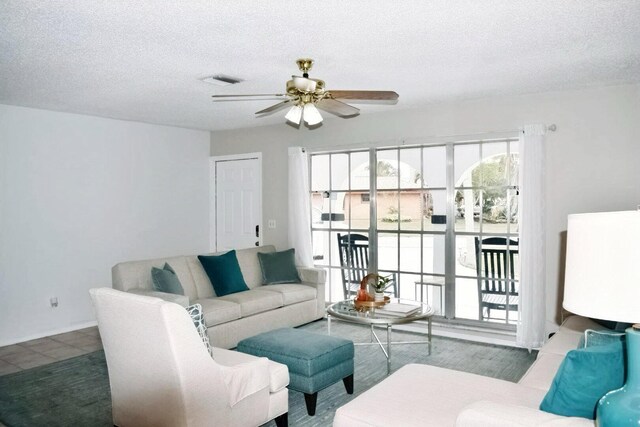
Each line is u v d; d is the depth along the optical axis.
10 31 2.74
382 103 4.75
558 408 1.78
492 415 1.67
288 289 5.05
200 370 2.32
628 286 1.27
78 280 5.33
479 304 4.95
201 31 2.74
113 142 5.66
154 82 3.90
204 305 4.25
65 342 4.78
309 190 5.99
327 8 2.43
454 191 5.00
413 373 2.54
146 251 6.02
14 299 4.80
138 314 2.30
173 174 6.36
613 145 4.12
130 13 2.48
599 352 1.74
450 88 4.21
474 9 2.46
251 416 2.59
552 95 4.36
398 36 2.85
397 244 5.36
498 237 4.81
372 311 3.91
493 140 4.75
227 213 6.75
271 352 3.13
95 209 5.48
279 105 3.51
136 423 2.54
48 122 5.07
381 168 5.43
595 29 2.77
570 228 1.45
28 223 4.91
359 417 2.07
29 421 3.01
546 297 4.42
